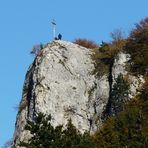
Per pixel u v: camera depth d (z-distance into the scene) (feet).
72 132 525.75
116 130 588.91
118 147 548.31
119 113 643.45
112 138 561.43
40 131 508.94
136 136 552.82
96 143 565.12
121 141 555.69
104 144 560.20
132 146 537.65
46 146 503.61
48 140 506.48
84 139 519.19
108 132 583.99
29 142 540.93
